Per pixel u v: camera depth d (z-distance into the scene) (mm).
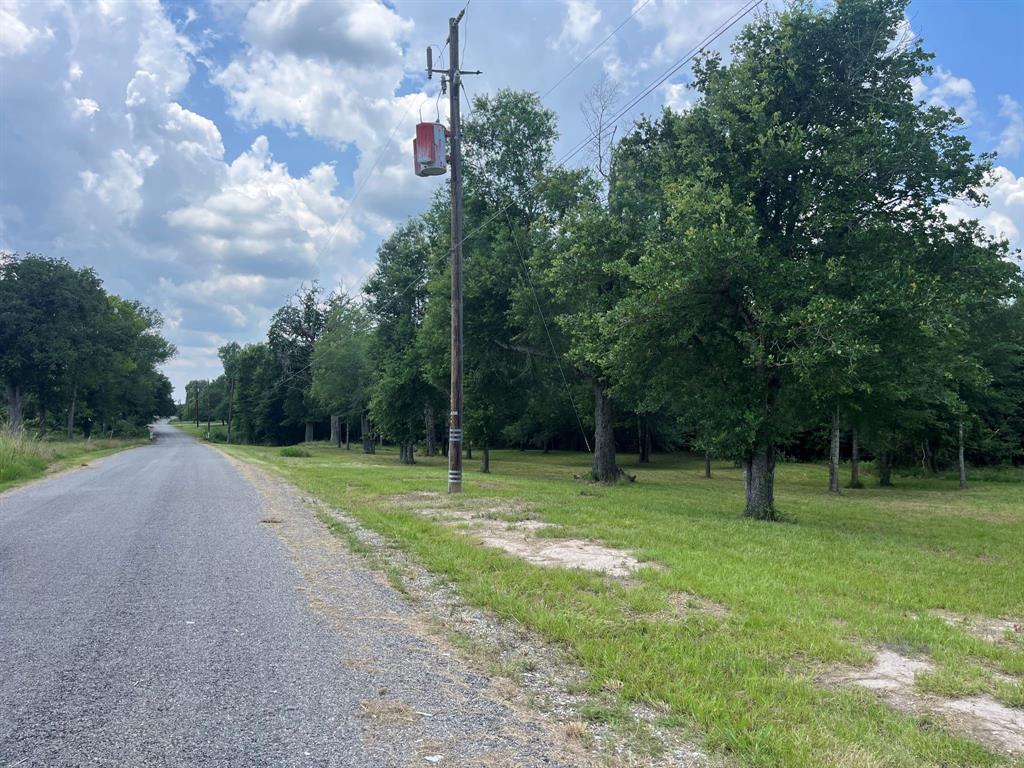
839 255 14633
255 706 4117
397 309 45312
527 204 29797
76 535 10336
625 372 16422
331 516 12586
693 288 14016
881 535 13172
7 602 6473
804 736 3754
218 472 25641
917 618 6332
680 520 12969
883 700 4406
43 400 61344
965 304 14398
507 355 30969
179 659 4938
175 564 8242
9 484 19766
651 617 6020
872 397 17219
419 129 17109
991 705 4359
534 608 6199
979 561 10219
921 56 14883
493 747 3662
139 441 76812
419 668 4859
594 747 3697
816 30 14664
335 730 3811
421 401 42906
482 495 16344
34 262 56531
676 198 14586
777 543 10492
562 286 22484
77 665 4793
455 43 17609
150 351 88312
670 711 4164
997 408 31234
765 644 5309
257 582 7352
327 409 68812
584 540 10023
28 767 3314
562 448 71375
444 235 31266
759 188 15227
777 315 13586
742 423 14680
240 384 95812
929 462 36562
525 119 29703
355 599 6727
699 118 15773
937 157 14000
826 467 45562
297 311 84375
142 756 3451
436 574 7781
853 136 14227
